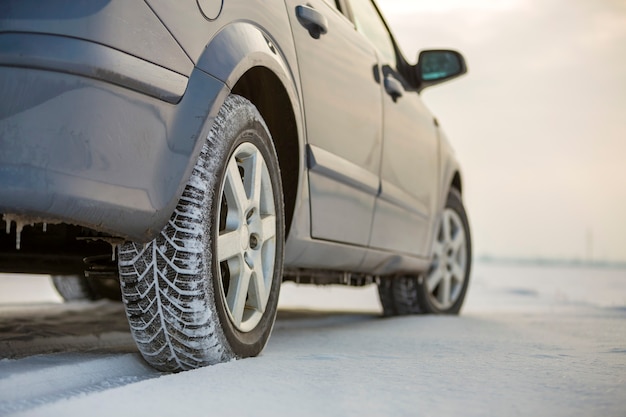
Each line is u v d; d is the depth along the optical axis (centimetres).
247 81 261
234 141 229
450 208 499
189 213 207
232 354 225
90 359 221
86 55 180
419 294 466
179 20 206
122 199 189
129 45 189
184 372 200
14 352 265
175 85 201
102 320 401
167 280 204
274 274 256
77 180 181
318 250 310
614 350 271
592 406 169
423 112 444
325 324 416
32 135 177
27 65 177
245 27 238
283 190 282
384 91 369
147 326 208
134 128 190
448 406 168
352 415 159
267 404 167
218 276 217
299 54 277
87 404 164
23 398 178
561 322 435
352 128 322
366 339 310
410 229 414
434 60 449
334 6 348
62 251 234
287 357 239
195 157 208
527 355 253
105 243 231
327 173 298
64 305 493
